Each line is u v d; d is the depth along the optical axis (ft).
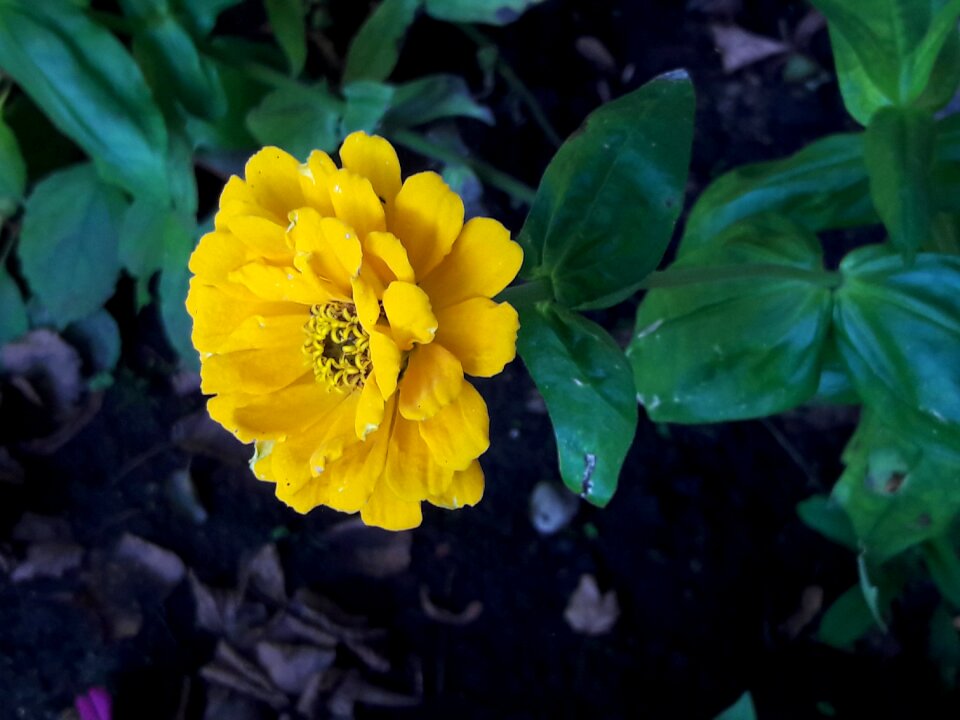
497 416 1.08
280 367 0.56
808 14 1.10
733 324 0.79
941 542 0.90
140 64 0.83
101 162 0.86
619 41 1.13
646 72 1.13
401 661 1.04
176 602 1.06
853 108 0.74
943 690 0.97
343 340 0.56
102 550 1.07
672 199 0.61
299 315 0.56
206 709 1.03
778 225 0.78
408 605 1.06
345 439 0.52
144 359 1.10
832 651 1.01
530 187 1.11
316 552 1.07
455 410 0.50
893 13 0.64
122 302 1.10
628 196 0.61
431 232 0.50
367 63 0.98
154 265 0.96
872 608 0.90
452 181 1.04
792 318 0.77
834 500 0.93
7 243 1.07
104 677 1.04
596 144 0.60
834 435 1.05
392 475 0.51
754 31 1.12
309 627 1.04
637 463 1.06
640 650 1.02
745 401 0.81
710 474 1.05
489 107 1.12
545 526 1.05
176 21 0.81
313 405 0.56
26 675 1.04
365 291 0.48
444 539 1.06
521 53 1.13
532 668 1.03
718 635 1.02
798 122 1.10
